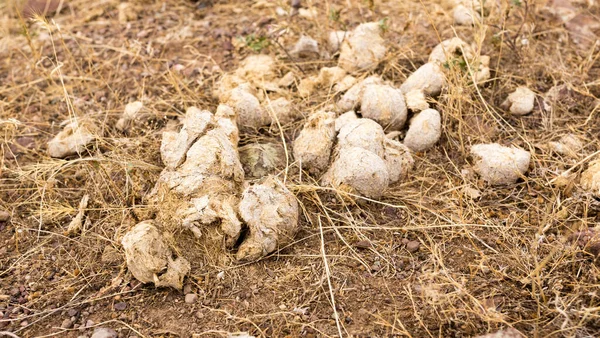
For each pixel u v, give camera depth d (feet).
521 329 8.14
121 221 10.09
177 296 8.95
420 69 11.54
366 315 8.48
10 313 8.95
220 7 14.99
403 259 9.21
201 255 9.29
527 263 8.97
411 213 9.86
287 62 12.88
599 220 9.57
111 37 14.42
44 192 10.64
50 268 9.59
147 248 8.82
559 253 9.05
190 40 13.96
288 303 8.71
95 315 8.82
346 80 11.87
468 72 11.39
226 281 9.02
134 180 10.47
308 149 10.21
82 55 13.97
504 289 8.67
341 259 9.24
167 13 14.99
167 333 8.48
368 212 9.89
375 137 10.05
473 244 9.16
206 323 8.55
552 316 8.28
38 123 12.28
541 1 13.64
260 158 10.55
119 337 8.49
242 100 11.01
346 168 9.66
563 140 10.88
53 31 14.79
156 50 13.80
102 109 12.42
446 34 13.12
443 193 10.21
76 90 13.08
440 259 9.03
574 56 12.59
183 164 9.59
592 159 10.49
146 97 12.52
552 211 9.73
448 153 10.89
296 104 11.80
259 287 8.93
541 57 12.52
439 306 8.47
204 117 10.02
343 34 13.08
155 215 9.66
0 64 14.12
